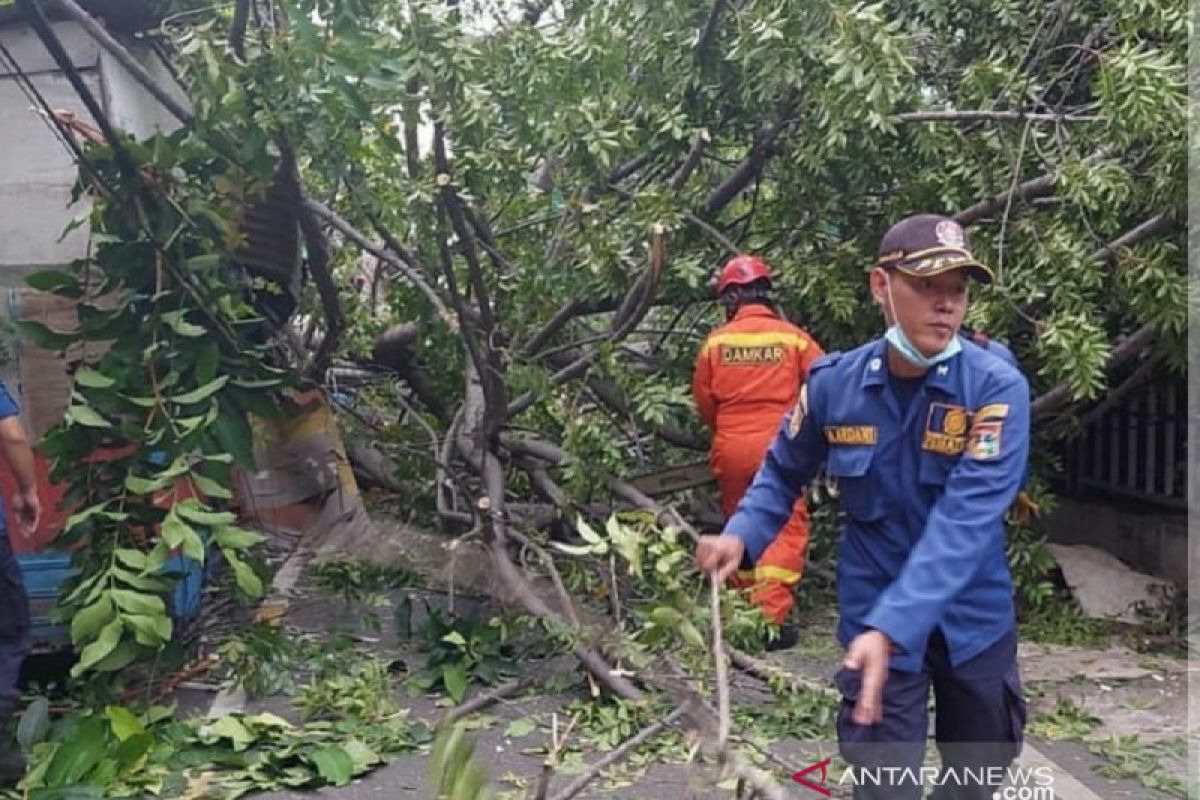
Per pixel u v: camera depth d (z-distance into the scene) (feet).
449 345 21.81
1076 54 20.85
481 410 21.26
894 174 20.95
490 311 19.27
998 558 9.95
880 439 9.87
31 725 14.85
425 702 17.38
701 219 21.80
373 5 16.63
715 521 23.56
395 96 16.93
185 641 17.71
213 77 15.14
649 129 20.63
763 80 19.35
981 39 21.81
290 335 21.68
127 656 15.03
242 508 19.72
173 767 14.52
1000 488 9.25
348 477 20.84
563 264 19.85
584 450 19.65
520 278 20.02
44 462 17.17
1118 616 22.09
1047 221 19.67
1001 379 9.57
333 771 14.23
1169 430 24.80
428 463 22.71
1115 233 20.51
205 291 16.10
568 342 22.25
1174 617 22.03
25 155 17.02
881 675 8.61
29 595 17.10
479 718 16.46
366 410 25.05
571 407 20.68
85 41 17.06
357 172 18.20
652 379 20.74
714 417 20.07
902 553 9.93
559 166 20.54
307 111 15.60
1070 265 18.92
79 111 17.06
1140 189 19.34
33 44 17.01
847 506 10.19
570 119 18.63
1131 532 25.00
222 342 16.38
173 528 14.69
